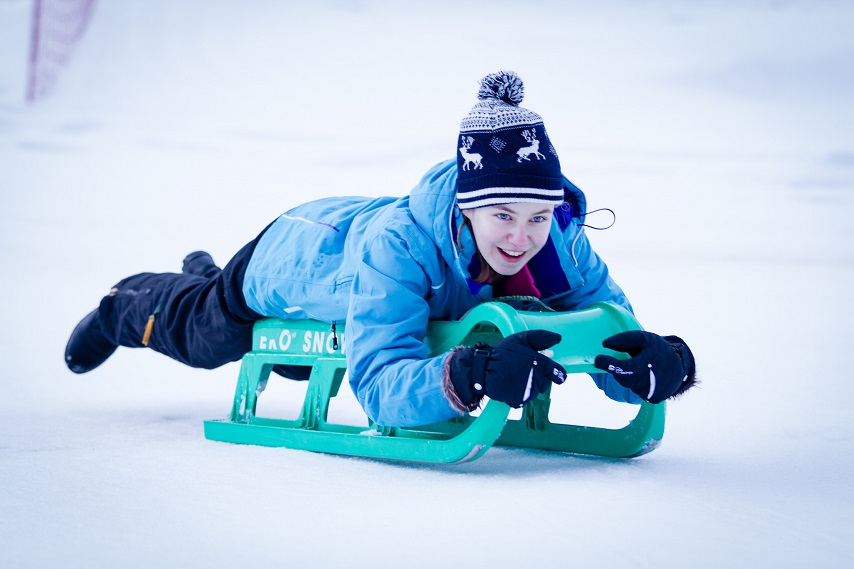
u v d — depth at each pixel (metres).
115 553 2.65
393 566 2.52
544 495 3.23
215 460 3.91
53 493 3.32
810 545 2.68
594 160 25.75
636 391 3.56
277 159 26.83
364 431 4.02
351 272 4.15
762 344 8.27
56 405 5.75
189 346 5.10
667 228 18.50
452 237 3.88
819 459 3.93
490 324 4.17
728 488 3.37
